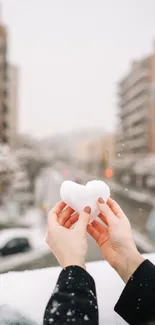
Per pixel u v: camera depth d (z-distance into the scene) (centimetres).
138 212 2431
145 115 4862
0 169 1512
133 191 4181
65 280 71
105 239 96
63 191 98
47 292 112
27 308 104
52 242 84
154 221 1591
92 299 68
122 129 6191
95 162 7831
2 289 114
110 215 92
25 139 4969
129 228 90
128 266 83
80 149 10712
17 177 2173
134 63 5581
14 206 2138
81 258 78
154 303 76
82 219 88
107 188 98
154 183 4112
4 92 3447
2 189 2008
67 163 13912
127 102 5825
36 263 1065
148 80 4856
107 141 6925
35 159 3766
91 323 64
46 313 67
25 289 114
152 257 137
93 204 94
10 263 1068
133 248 85
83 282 70
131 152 5531
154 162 4322
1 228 1833
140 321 78
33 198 2556
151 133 4803
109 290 117
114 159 6312
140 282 78
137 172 4719
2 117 3400
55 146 15700
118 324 104
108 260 90
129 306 79
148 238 1520
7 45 3469
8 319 98
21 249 1212
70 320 63
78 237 82
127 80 5672
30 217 2175
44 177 3928
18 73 5138
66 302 66
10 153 1543
